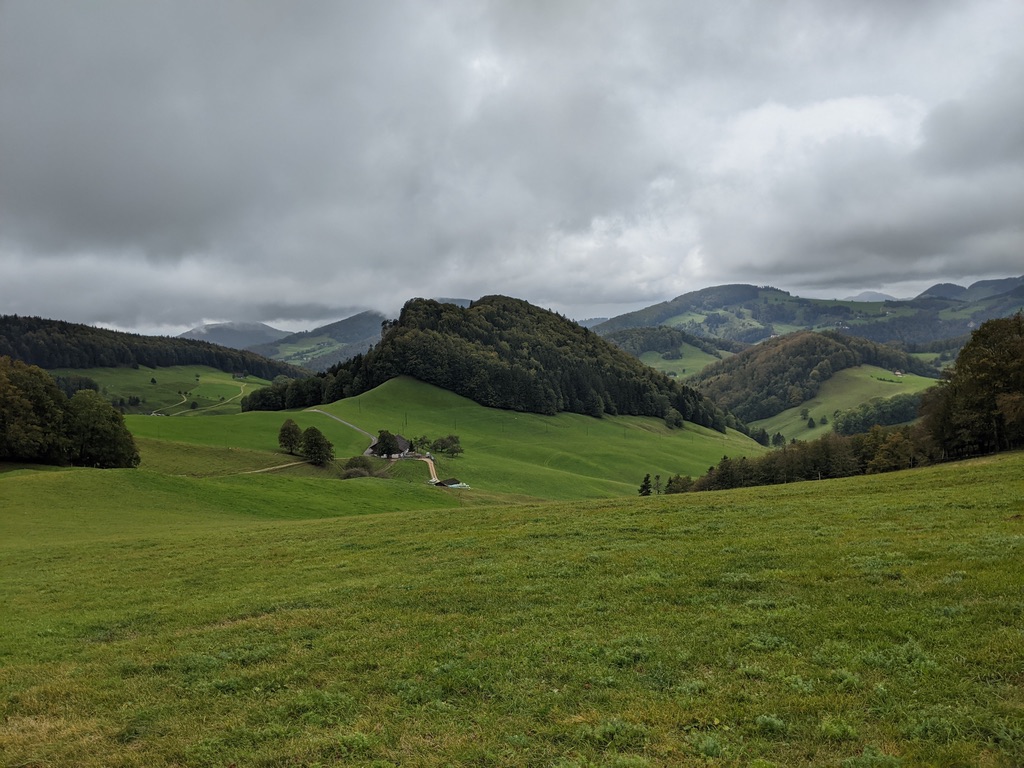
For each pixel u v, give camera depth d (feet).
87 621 71.41
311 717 41.09
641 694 39.86
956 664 38.55
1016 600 46.39
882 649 41.98
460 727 37.96
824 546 70.38
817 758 31.40
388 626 58.18
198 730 41.19
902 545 66.59
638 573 67.41
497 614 58.59
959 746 30.78
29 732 43.27
